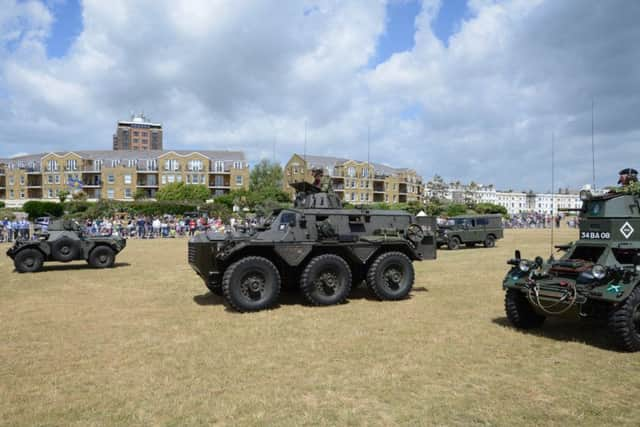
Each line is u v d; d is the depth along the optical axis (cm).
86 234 1571
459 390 481
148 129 15425
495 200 13025
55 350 613
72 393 473
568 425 407
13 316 812
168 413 427
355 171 7606
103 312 843
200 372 530
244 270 834
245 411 432
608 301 599
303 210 920
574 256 736
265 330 709
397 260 945
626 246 677
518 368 545
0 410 435
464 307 876
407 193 8481
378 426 404
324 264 881
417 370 537
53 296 1006
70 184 6944
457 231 2283
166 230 3247
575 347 624
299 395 468
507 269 1427
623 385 493
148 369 540
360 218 964
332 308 866
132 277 1295
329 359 575
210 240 884
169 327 730
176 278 1274
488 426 404
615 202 703
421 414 427
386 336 675
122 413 427
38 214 4753
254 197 5894
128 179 7081
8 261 1700
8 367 548
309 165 7331
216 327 729
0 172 7719
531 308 720
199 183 7056
